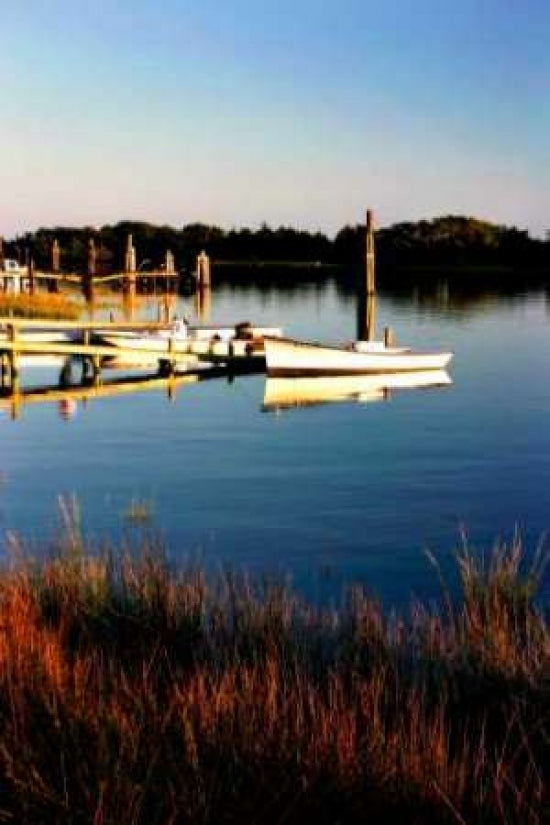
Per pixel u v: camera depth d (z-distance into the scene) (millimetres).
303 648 7000
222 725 5227
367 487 15727
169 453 18656
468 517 13766
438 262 134000
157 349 31359
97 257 110500
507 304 68562
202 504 14609
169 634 7258
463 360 35281
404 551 12055
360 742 5078
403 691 6215
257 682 5938
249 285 110562
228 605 8133
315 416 23188
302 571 11203
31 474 16734
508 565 9008
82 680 5969
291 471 16953
